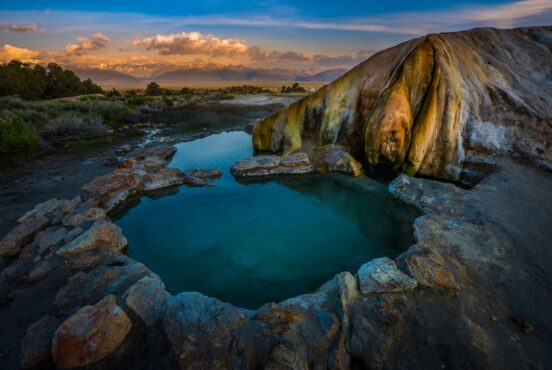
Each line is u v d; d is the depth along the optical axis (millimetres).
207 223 9984
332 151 14062
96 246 7527
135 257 8164
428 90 11359
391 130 11617
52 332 4961
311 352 4445
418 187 10414
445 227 7660
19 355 4777
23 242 8016
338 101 14250
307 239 9062
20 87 45125
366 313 5035
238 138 20922
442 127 11234
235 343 4480
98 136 20641
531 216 7891
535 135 10789
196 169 13844
